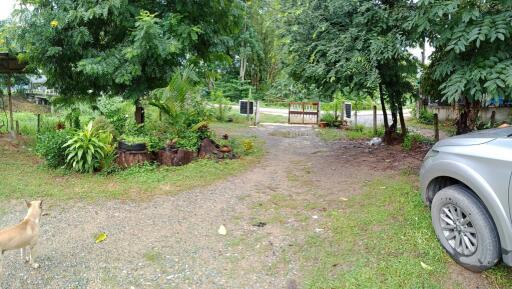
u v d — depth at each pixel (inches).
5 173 260.4
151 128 318.3
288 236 165.2
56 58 314.0
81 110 426.0
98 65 287.7
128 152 271.9
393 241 151.6
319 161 315.9
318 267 138.7
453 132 474.6
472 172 127.3
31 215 136.9
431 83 320.2
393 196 201.8
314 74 294.0
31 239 134.2
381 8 257.1
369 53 256.8
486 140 130.3
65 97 362.3
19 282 128.8
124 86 338.3
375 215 178.1
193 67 354.9
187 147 300.2
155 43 284.4
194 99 343.3
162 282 129.9
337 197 214.1
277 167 296.8
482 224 122.4
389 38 241.4
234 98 1173.7
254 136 477.1
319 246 154.3
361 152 347.6
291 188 237.1
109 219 184.9
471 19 181.3
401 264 135.2
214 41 350.9
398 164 281.0
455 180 144.7
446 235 138.6
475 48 192.2
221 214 192.7
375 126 479.5
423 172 154.6
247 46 404.8
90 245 156.9
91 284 128.3
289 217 187.2
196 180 250.4
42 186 233.1
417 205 182.7
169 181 246.2
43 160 298.0
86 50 309.3
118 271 136.6
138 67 297.9
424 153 316.5
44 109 722.8
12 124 404.2
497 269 128.7
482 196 123.0
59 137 275.0
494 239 121.0
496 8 185.6
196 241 161.5
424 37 234.1
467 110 319.6
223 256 148.3
